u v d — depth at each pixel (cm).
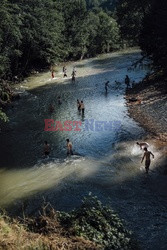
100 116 3122
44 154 2350
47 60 5559
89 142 2531
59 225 965
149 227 1466
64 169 2119
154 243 1341
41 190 1888
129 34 5228
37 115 3278
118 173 2020
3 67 3938
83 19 7019
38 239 858
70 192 1848
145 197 1741
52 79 4988
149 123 2769
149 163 1953
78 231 934
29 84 4744
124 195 1778
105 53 7894
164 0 3462
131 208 1645
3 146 2556
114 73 5147
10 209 1709
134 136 2552
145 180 1909
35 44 5156
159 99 3331
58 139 2628
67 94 4028
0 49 4062
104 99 3700
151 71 4947
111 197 1766
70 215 1009
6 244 820
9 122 3116
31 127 2944
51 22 5572
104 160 2212
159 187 1822
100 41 7725
